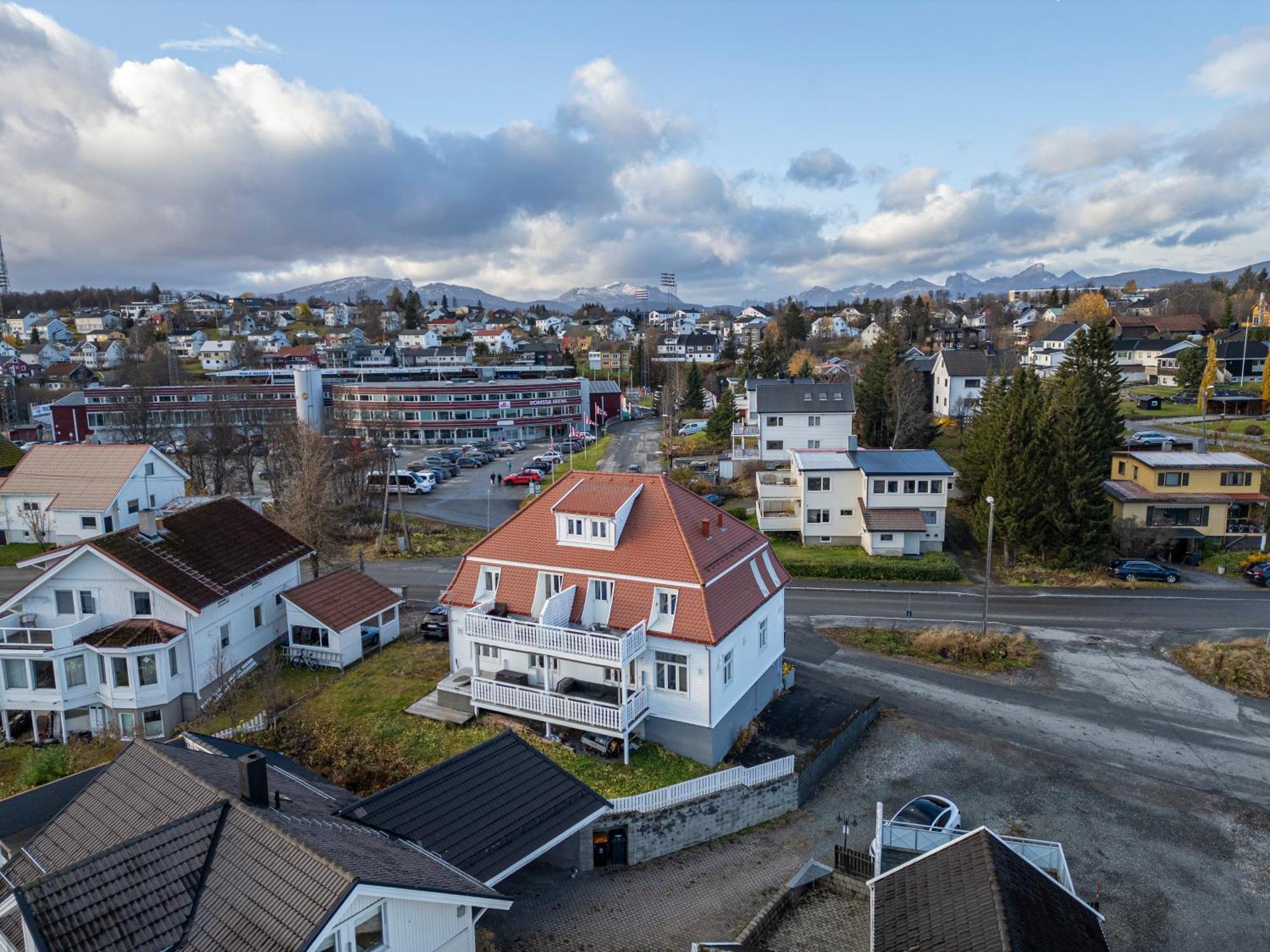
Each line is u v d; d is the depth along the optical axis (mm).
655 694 31562
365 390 112312
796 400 76688
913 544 56688
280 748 32750
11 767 33094
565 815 23875
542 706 31516
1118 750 33406
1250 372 106438
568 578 33375
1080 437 56281
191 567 37531
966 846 19984
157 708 34906
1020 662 41281
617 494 34750
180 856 17047
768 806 29156
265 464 87812
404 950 17406
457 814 22406
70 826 19984
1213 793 30422
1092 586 52750
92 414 108688
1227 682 39219
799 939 22250
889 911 19109
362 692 36812
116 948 15211
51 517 58812
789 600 50125
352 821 20609
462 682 35000
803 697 37375
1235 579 54188
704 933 23328
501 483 84375
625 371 168125
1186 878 25812
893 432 83438
